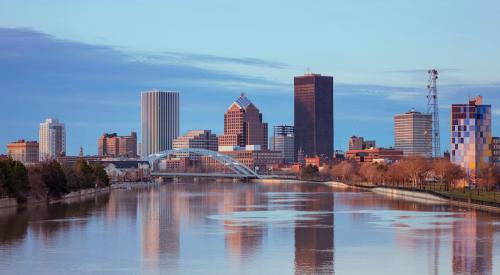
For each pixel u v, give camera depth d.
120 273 192.25
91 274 190.88
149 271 195.00
